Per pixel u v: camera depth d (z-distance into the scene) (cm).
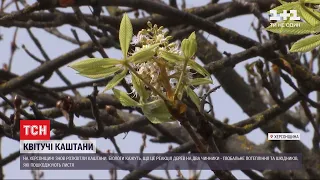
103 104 597
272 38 512
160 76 259
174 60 253
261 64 516
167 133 620
